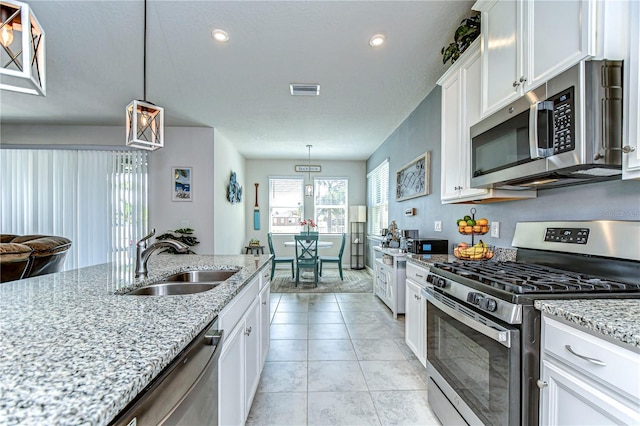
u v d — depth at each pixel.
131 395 0.52
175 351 0.68
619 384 0.74
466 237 2.47
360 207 6.65
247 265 2.03
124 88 3.10
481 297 1.21
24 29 1.15
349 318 3.37
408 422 1.66
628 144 0.99
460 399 1.39
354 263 6.89
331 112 3.79
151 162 4.39
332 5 1.89
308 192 6.18
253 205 6.83
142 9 1.92
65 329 0.78
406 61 2.56
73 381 0.52
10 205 4.22
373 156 6.13
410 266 2.41
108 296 1.13
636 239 1.12
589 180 1.33
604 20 1.02
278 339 2.78
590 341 0.83
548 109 1.16
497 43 1.54
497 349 1.11
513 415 1.04
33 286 1.33
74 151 4.28
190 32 2.16
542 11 1.23
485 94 1.65
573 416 0.88
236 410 1.35
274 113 3.82
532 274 1.33
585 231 1.33
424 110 3.36
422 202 3.46
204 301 1.06
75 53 2.44
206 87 3.07
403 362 2.33
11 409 0.44
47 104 3.52
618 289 1.07
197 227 4.45
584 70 1.04
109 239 4.29
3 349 0.65
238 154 6.07
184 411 0.74
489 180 1.56
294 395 1.90
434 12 1.96
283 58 2.52
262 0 1.85
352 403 1.82
